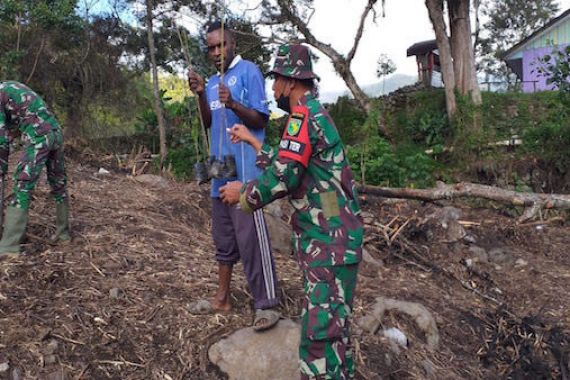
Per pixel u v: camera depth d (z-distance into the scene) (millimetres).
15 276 3779
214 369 3219
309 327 2564
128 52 15117
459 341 4508
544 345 4648
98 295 3703
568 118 12367
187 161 11023
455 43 15828
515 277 6004
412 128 16188
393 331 4102
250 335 3365
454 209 7746
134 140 12992
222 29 3357
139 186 6801
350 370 2840
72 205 5402
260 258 3404
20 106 4004
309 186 2621
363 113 17391
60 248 4273
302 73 2672
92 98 14484
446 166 14555
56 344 3211
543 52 22391
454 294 5352
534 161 12594
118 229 4902
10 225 4039
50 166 4242
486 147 14055
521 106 15461
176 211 5984
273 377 3168
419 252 6062
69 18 12984
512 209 8453
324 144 2578
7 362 3039
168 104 13695
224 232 3531
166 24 13312
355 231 2615
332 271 2570
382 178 11680
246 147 3355
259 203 2596
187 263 4387
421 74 20672
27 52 12758
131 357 3250
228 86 3379
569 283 5898
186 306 3693
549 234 7426
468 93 15391
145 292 3822
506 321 4883
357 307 4281
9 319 3354
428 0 15695
